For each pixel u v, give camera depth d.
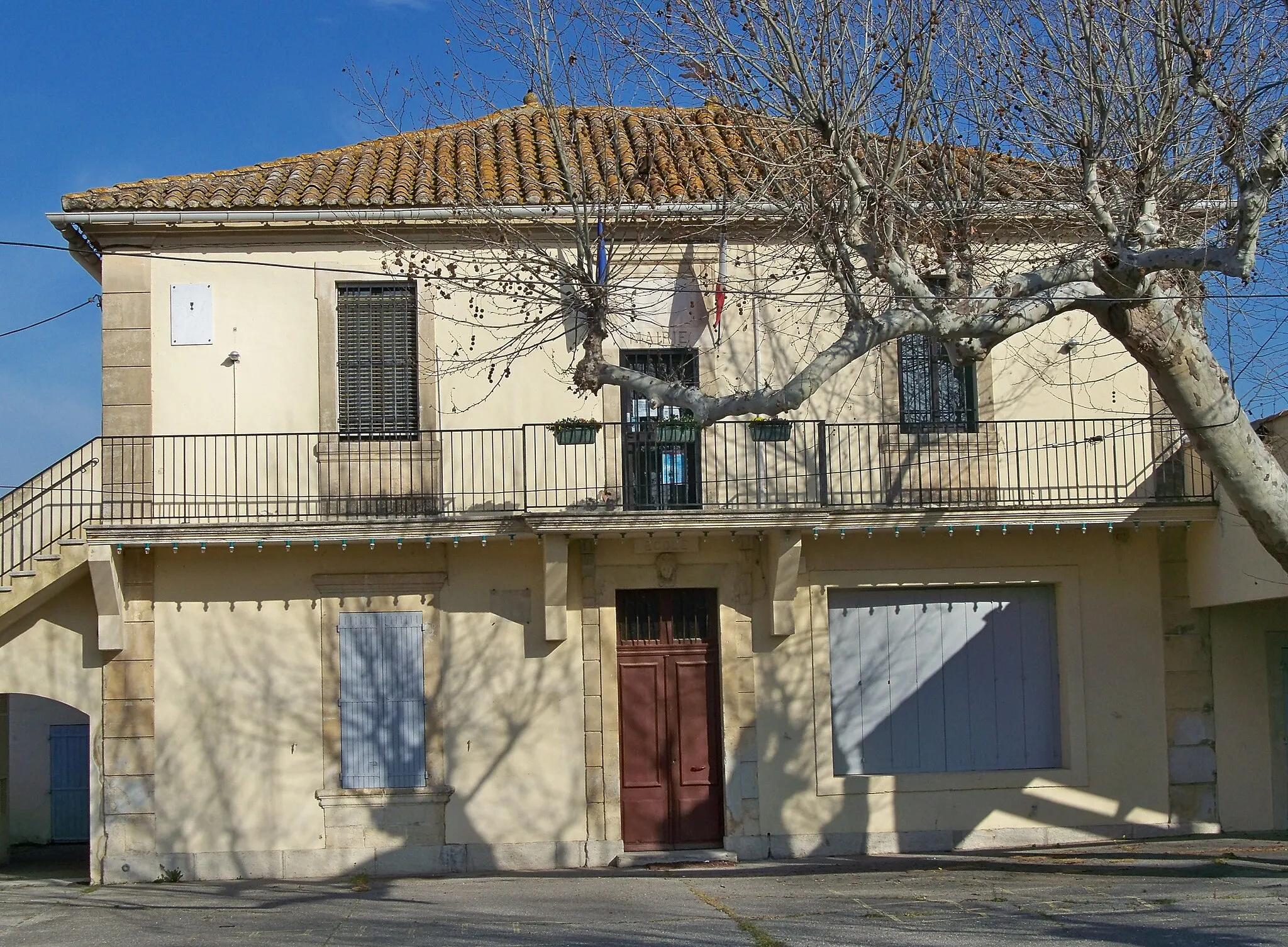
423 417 17.72
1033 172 15.77
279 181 18.53
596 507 17.53
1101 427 18.20
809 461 17.83
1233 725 18.39
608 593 17.81
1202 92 12.57
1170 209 14.46
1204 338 14.56
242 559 17.56
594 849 17.45
